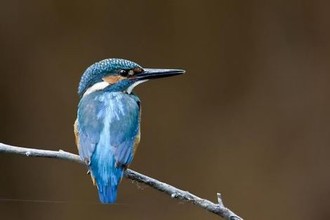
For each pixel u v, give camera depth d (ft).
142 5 44.78
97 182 22.25
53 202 46.34
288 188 45.93
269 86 45.57
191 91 45.70
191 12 44.86
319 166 45.57
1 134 45.52
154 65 45.42
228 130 46.01
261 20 45.03
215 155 46.16
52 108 45.75
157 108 45.91
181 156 46.24
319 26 44.86
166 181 46.32
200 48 45.32
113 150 22.59
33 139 45.91
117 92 25.08
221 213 23.17
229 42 45.27
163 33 45.11
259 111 45.75
